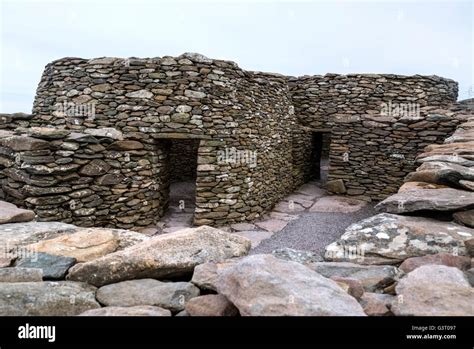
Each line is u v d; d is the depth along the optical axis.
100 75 7.11
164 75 6.96
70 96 7.28
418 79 10.05
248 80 7.95
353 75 10.53
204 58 7.07
